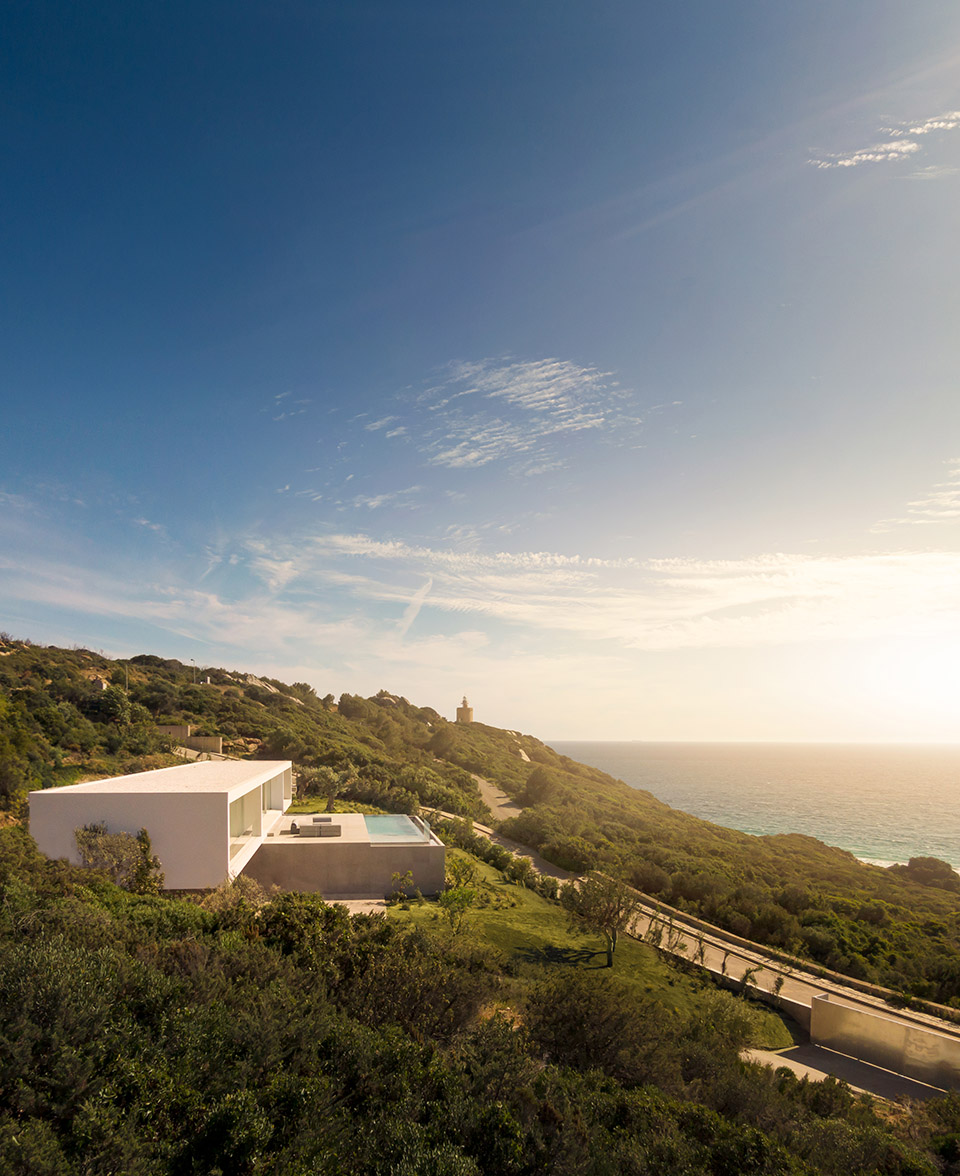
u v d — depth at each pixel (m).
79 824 25.91
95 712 65.38
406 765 80.00
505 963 24.89
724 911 43.62
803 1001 30.42
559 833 61.31
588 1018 13.91
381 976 12.62
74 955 8.95
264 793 43.75
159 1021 8.43
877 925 44.94
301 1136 7.07
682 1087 12.72
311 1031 9.21
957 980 33.41
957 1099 17.59
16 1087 6.66
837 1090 16.11
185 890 26.08
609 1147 8.77
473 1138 8.00
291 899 15.73
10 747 42.81
